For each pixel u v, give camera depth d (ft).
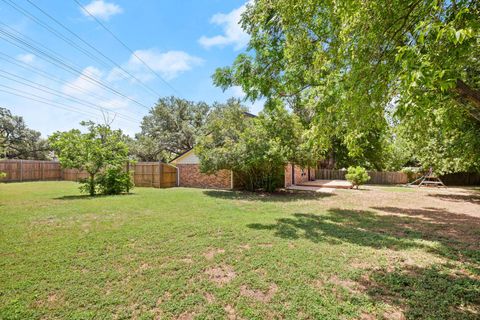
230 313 7.57
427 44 6.79
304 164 37.27
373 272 10.36
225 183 49.08
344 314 7.49
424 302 8.11
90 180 36.24
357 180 48.19
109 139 37.63
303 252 12.50
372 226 18.13
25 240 14.25
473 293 8.71
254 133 35.86
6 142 93.09
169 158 104.68
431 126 29.17
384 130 14.11
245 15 20.98
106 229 16.65
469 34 5.36
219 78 19.75
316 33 14.73
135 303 8.05
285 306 7.89
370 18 8.40
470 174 59.26
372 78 8.81
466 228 17.78
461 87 8.57
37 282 9.34
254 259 11.57
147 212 22.65
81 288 8.93
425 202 30.68
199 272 10.27
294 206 26.89
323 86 12.46
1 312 7.50
